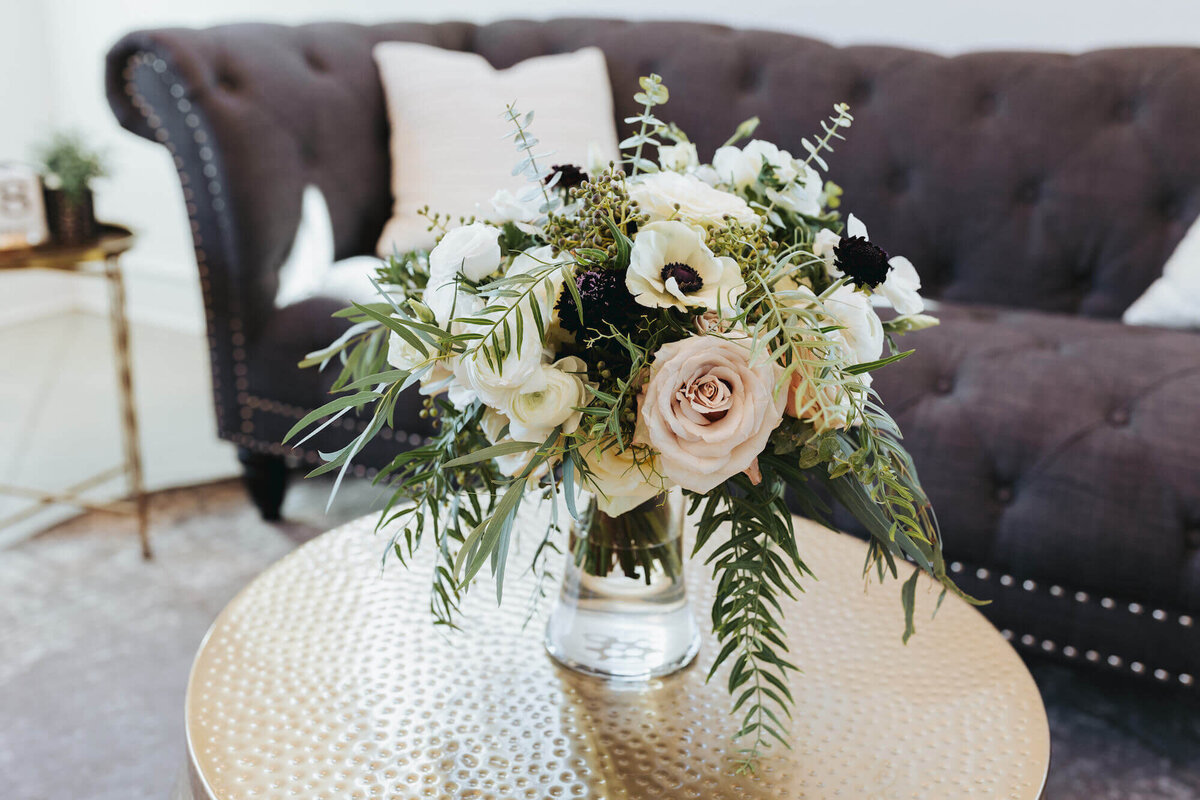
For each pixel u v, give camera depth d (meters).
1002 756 0.90
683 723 0.94
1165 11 2.35
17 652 1.81
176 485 2.53
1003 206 2.28
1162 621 1.56
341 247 2.40
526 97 2.40
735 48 2.46
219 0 3.60
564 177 0.98
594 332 0.81
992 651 1.06
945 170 2.31
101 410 3.03
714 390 0.77
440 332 0.79
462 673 1.00
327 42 2.45
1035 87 2.25
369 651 1.03
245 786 0.83
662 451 0.78
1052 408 1.63
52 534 2.25
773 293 0.80
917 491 0.87
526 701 0.96
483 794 0.83
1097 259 2.23
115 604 1.98
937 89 2.31
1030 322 2.01
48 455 2.68
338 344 1.03
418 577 1.17
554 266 0.80
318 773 0.85
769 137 2.42
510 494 0.80
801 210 0.95
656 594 0.99
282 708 0.93
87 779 1.51
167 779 1.51
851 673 1.02
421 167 2.39
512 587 1.15
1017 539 1.63
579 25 2.65
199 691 0.95
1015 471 1.63
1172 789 1.52
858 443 0.89
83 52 3.88
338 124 2.37
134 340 3.75
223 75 2.13
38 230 1.98
